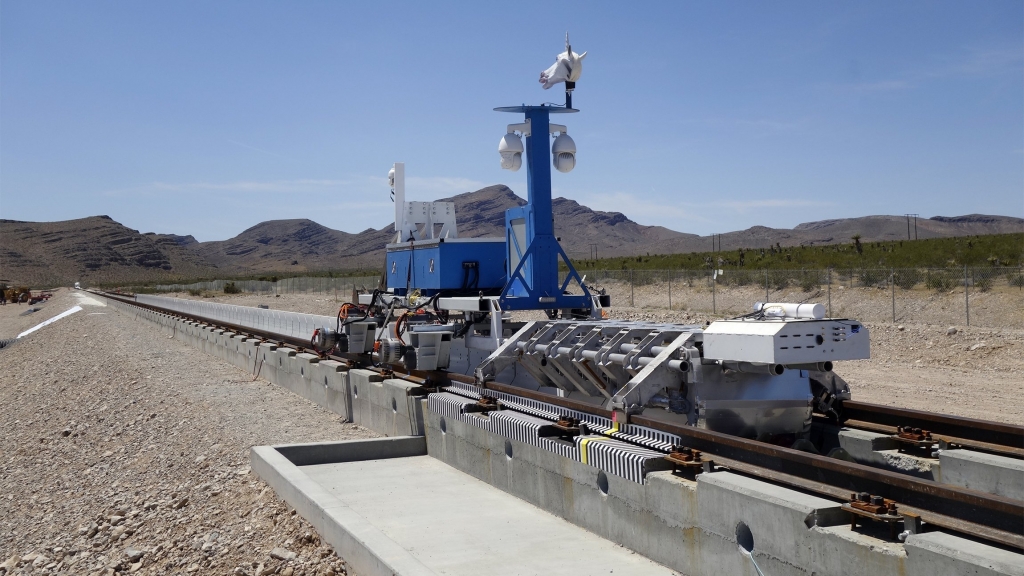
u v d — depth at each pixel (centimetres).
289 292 7550
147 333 3703
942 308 2581
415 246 1405
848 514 471
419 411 1063
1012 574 362
